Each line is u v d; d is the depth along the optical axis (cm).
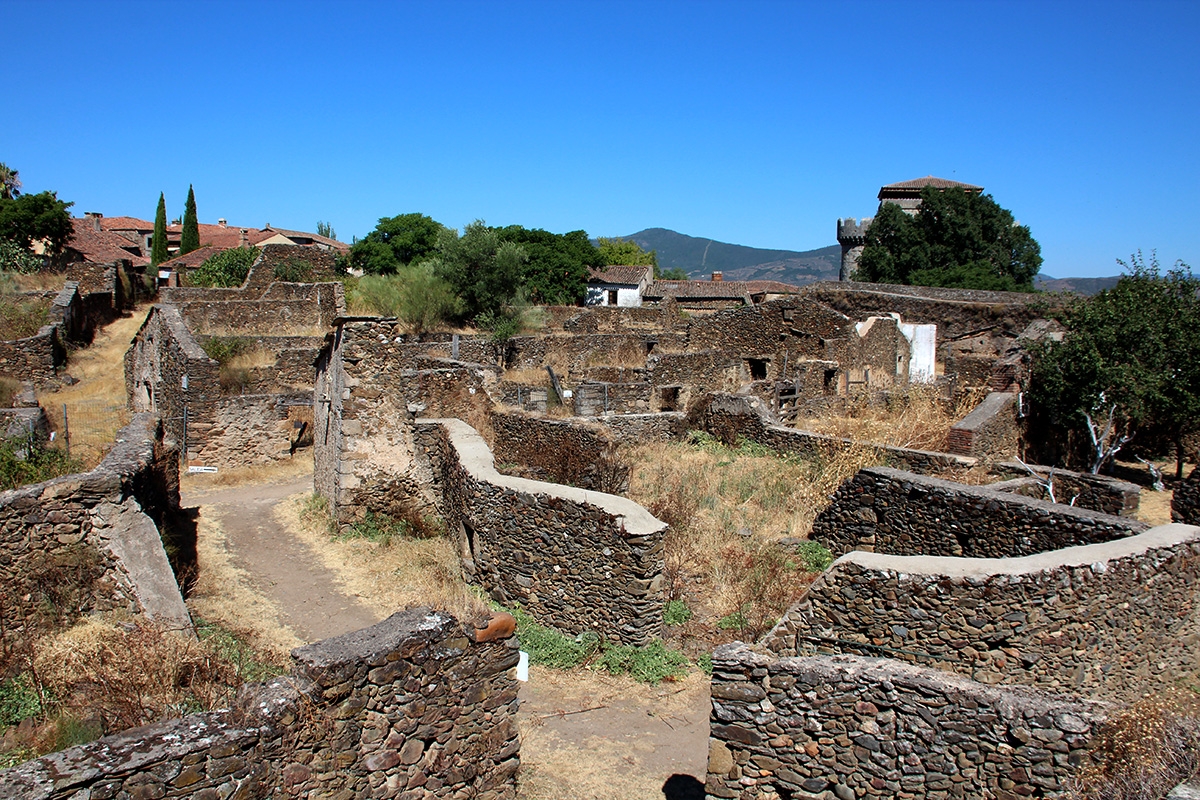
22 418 1415
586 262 5950
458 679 575
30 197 3638
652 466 1616
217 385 1820
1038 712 478
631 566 891
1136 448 2091
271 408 1880
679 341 3222
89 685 652
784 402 2219
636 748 739
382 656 531
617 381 2431
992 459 1566
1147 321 1891
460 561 1159
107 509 821
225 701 644
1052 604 673
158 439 1220
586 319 3616
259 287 3538
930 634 684
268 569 1145
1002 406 1792
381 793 534
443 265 3634
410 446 1358
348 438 1324
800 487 1454
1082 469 2056
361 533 1308
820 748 529
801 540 1199
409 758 548
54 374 2459
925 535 1038
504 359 2872
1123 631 711
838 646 721
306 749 493
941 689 500
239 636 859
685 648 918
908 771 507
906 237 5378
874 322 3052
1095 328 1945
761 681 541
